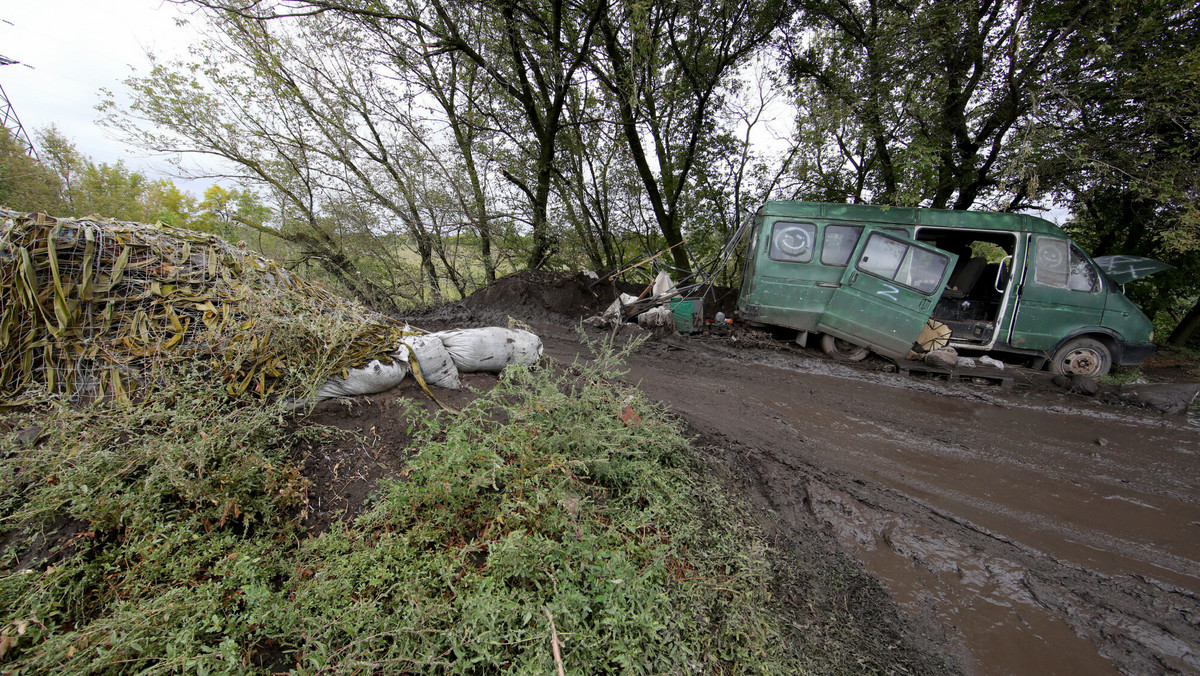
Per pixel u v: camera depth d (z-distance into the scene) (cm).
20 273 270
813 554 309
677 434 372
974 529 346
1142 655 253
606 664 198
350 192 984
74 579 210
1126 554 329
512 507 245
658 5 975
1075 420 563
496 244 1088
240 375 288
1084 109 847
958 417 561
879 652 248
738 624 239
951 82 953
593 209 1214
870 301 734
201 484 234
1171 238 803
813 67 1145
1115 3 757
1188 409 591
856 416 548
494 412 352
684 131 1196
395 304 1040
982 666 245
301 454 286
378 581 216
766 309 798
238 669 180
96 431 244
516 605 202
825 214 768
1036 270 727
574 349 741
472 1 898
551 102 1097
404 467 272
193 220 935
